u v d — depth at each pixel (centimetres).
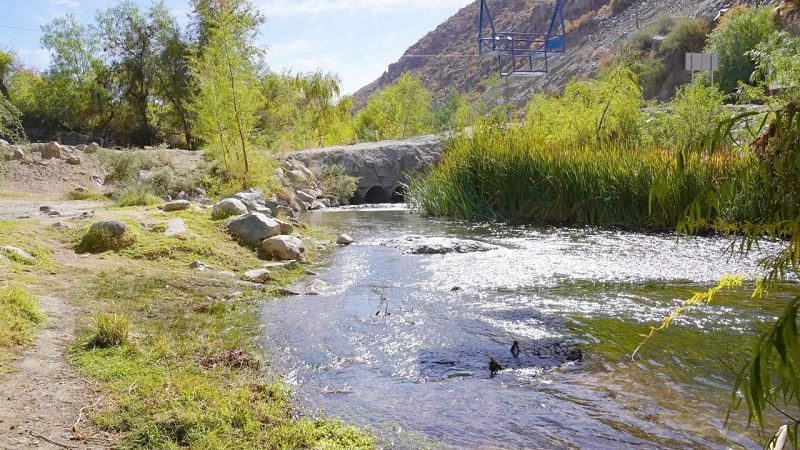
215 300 730
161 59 3534
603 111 2056
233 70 1747
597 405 453
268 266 947
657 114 2008
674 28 5309
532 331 642
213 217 1136
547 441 395
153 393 427
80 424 379
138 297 701
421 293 817
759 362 133
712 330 630
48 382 442
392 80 14612
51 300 655
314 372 520
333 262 1049
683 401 459
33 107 4141
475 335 628
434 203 1838
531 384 497
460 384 496
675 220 1395
